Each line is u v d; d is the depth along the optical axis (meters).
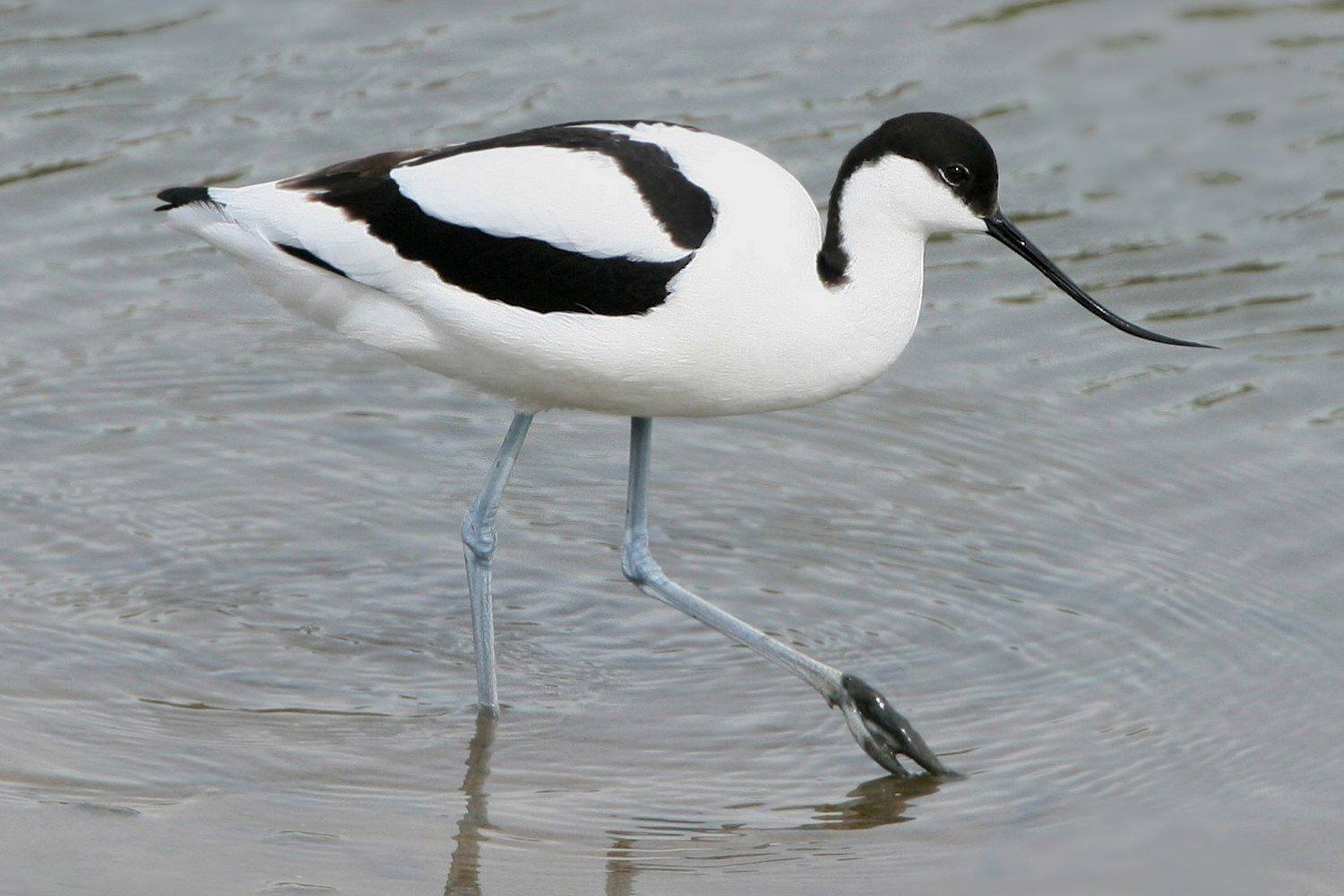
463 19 15.71
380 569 10.50
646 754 9.02
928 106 14.93
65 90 14.64
